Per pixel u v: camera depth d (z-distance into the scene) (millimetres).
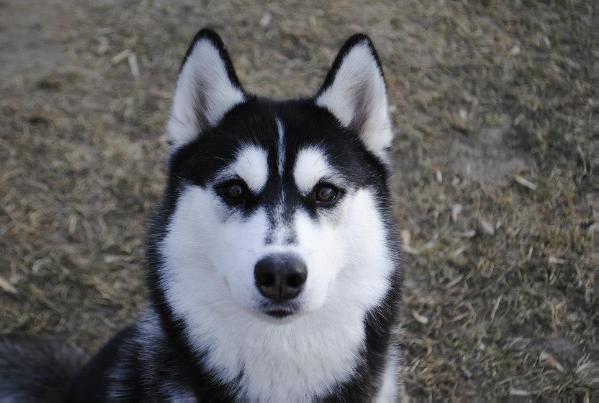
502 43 1479
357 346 892
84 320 1143
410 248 1194
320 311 872
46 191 1257
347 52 896
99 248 1201
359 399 902
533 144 1307
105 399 946
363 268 877
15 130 1323
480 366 1084
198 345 886
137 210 1241
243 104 914
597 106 1352
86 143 1314
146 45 1483
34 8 1587
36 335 1124
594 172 1271
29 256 1188
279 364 882
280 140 875
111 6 1577
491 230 1207
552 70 1420
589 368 1068
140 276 1176
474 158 1296
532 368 1077
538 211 1227
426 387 1074
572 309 1125
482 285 1155
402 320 1126
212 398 896
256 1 1570
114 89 1396
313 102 912
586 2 1559
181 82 903
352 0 1568
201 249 868
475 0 1569
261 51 1465
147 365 924
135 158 1297
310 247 827
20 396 1032
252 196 861
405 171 1280
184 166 897
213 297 870
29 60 1453
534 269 1164
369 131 913
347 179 873
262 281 812
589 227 1200
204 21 1530
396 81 1399
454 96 1379
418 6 1556
